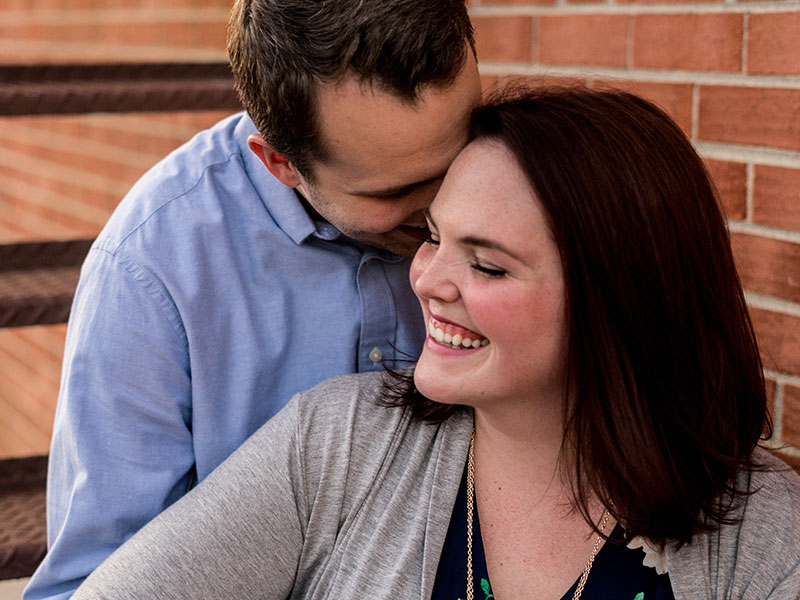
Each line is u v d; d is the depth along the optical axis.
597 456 1.21
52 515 1.47
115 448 1.37
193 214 1.42
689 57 1.69
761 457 1.31
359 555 1.29
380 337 1.51
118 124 3.48
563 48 1.93
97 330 1.37
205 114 3.03
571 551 1.27
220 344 1.42
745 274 1.65
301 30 1.13
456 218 1.16
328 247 1.47
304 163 1.24
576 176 1.12
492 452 1.30
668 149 1.17
